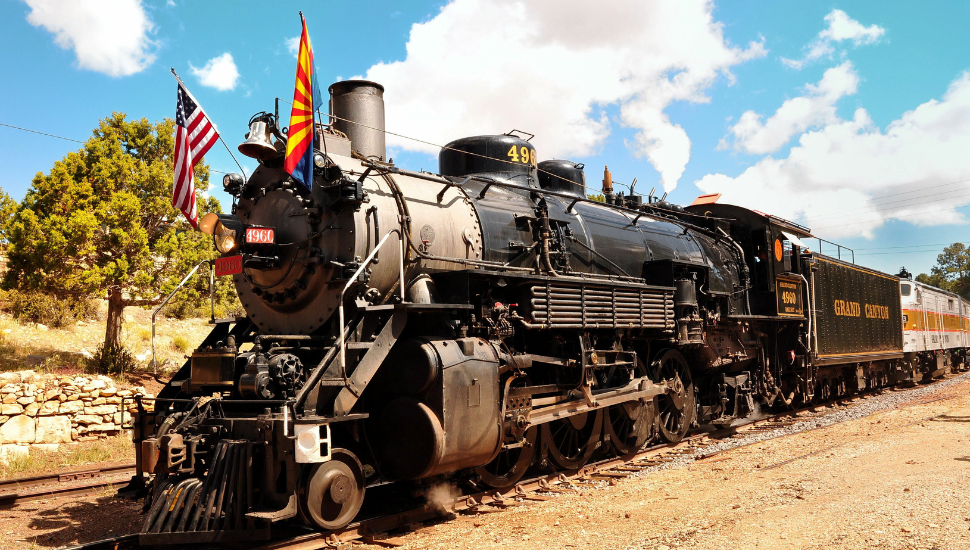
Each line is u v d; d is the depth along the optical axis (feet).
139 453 21.27
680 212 44.04
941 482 23.62
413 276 22.34
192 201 25.96
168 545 18.88
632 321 29.01
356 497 19.43
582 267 29.25
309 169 20.25
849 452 30.76
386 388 20.98
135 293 48.37
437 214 23.53
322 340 20.99
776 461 29.40
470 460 21.29
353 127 26.50
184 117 26.27
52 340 57.36
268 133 22.33
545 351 26.89
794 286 46.44
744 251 44.73
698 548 16.85
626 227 33.71
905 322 74.74
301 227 21.40
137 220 49.06
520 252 26.32
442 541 18.70
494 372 22.22
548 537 18.74
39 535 21.01
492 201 26.99
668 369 34.37
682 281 33.47
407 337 21.94
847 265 58.13
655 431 33.04
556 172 34.40
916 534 17.48
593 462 31.04
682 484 25.62
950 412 44.75
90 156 49.39
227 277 55.01
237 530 17.24
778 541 17.26
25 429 35.40
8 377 35.29
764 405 48.47
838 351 53.93
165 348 62.75
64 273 45.19
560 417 25.76
